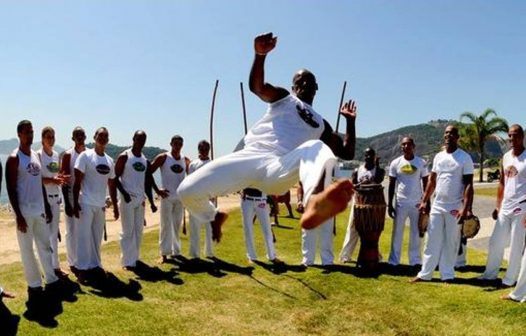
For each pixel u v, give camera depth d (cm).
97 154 836
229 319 666
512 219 769
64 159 844
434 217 822
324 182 297
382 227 916
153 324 633
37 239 742
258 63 356
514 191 767
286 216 1742
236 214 1716
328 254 974
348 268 933
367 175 952
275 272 902
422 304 711
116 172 898
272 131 373
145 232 1349
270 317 677
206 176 351
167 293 765
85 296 727
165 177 976
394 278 851
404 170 963
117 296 739
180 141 980
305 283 826
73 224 863
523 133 759
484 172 6181
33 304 685
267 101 381
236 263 977
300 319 667
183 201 360
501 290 749
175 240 1012
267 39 347
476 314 659
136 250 922
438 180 825
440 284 802
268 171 348
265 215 998
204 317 670
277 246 1180
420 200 966
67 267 899
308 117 379
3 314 630
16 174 695
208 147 1012
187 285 812
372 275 872
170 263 962
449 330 616
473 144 4728
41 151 810
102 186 842
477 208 2150
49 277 761
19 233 705
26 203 705
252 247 999
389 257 982
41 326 608
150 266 930
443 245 830
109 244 1166
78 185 814
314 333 623
